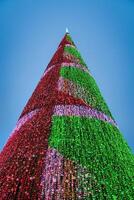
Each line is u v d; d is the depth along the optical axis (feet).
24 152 37.83
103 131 42.86
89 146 38.60
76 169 34.24
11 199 31.32
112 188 32.48
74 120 43.57
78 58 67.15
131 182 34.27
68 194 30.96
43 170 33.94
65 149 37.45
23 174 34.01
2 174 35.58
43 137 39.93
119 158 37.99
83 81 56.24
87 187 31.99
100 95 54.44
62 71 58.18
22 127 45.34
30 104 51.31
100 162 36.04
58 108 45.98
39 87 56.08
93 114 46.21
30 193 31.27
